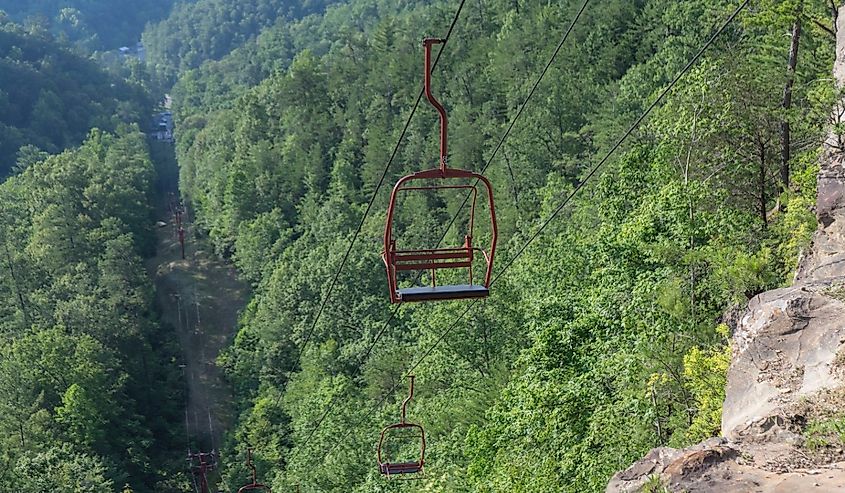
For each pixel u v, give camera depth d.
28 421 53.09
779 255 24.84
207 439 65.88
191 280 94.31
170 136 188.12
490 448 28.19
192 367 77.56
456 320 35.50
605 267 29.64
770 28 34.62
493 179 71.00
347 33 143.25
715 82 31.22
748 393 15.42
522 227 55.53
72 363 58.19
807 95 25.31
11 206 90.19
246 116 122.12
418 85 104.56
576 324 27.16
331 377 55.09
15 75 151.50
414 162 86.25
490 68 92.44
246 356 71.38
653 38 73.75
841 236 19.72
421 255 12.42
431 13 131.50
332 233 77.12
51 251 78.75
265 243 86.62
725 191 29.41
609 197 38.00
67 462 47.72
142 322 75.56
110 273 76.25
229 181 101.88
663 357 23.41
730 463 12.47
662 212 29.23
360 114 108.12
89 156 115.62
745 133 30.12
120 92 192.25
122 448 58.03
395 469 23.50
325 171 102.44
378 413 45.28
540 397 25.30
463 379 37.84
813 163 27.05
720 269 24.41
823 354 14.73
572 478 23.80
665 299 25.02
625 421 23.03
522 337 35.91
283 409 59.41
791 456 12.37
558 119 69.00
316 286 67.50
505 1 114.69
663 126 35.31
